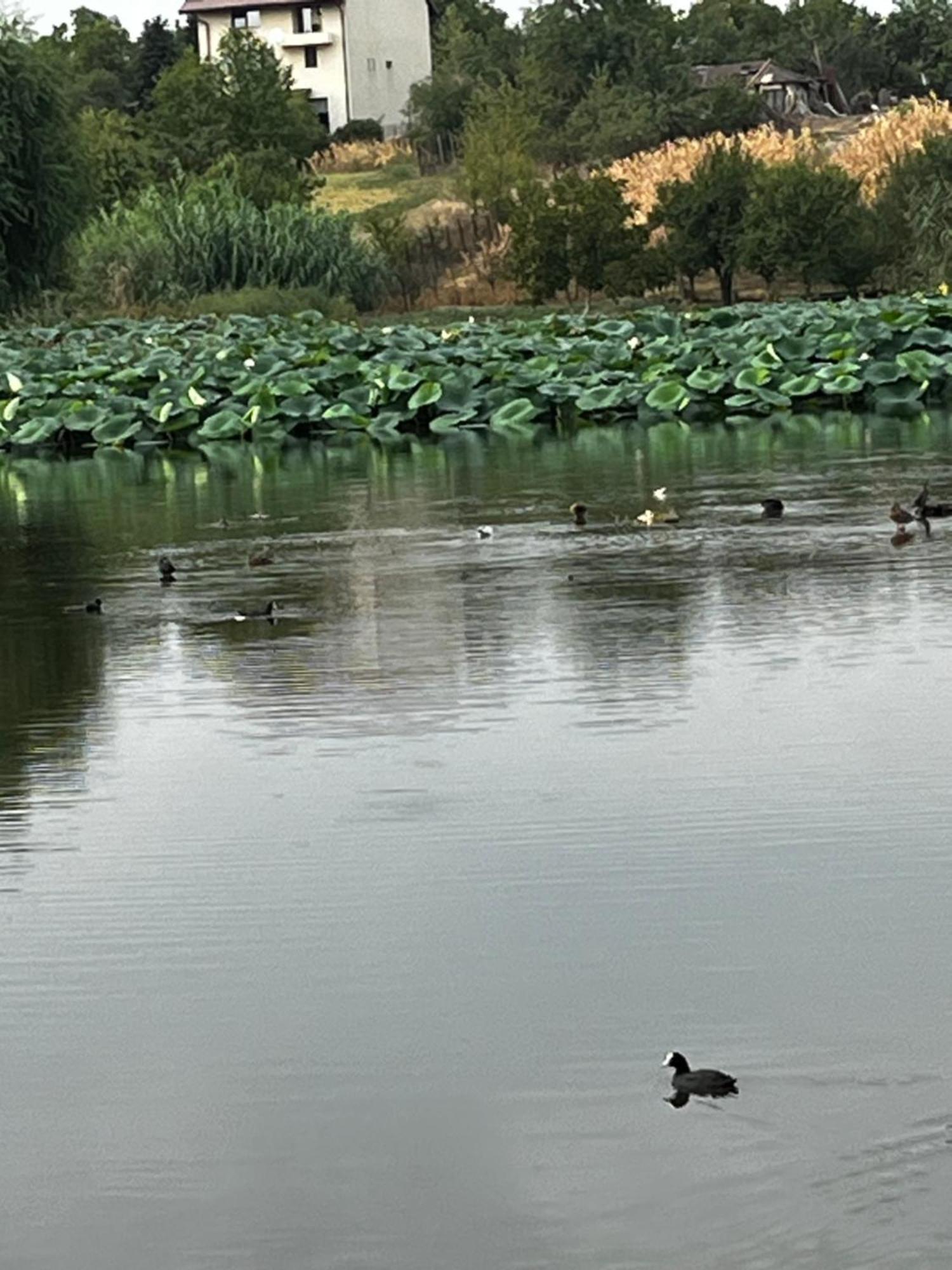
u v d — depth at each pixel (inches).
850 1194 211.2
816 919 282.8
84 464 984.3
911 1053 241.8
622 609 496.7
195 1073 246.2
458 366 1136.8
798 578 525.7
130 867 315.9
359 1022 257.6
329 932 286.0
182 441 1077.1
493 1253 207.2
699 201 1898.4
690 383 1064.2
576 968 270.4
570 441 950.4
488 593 528.4
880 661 427.5
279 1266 207.5
